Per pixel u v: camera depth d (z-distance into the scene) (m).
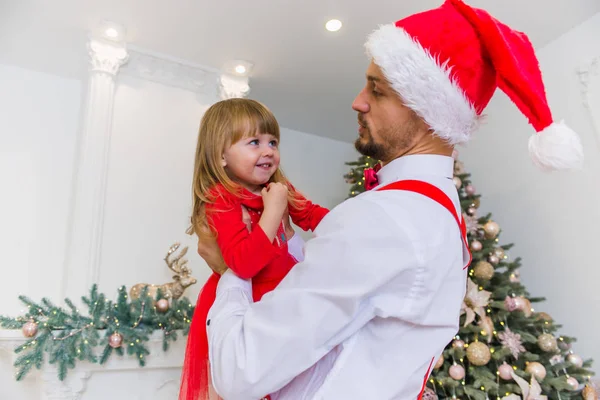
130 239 2.44
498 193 3.03
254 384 0.61
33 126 2.82
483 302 2.17
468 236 2.50
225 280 0.81
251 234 0.81
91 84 2.53
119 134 2.57
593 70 2.49
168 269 2.51
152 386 2.13
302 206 1.09
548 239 2.67
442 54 0.75
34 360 1.80
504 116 3.04
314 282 0.64
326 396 0.62
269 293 0.68
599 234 2.40
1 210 2.63
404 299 0.64
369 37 0.82
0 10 2.32
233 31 2.56
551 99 2.72
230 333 0.67
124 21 2.46
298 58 2.82
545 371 2.07
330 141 4.15
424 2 2.31
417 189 0.72
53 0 2.26
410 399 0.67
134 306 2.06
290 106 3.48
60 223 2.74
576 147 0.73
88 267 2.28
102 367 2.01
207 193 0.92
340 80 3.09
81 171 2.40
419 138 0.79
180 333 2.14
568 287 2.54
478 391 1.99
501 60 0.74
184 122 2.79
